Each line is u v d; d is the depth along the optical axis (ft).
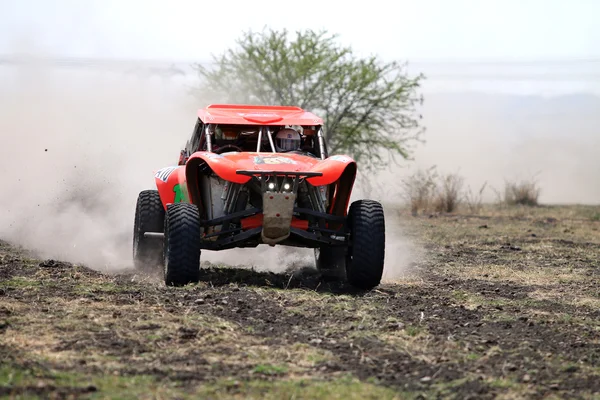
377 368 61.16
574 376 60.49
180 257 88.99
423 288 98.63
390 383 57.93
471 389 56.65
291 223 93.45
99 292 84.94
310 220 95.09
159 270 106.83
